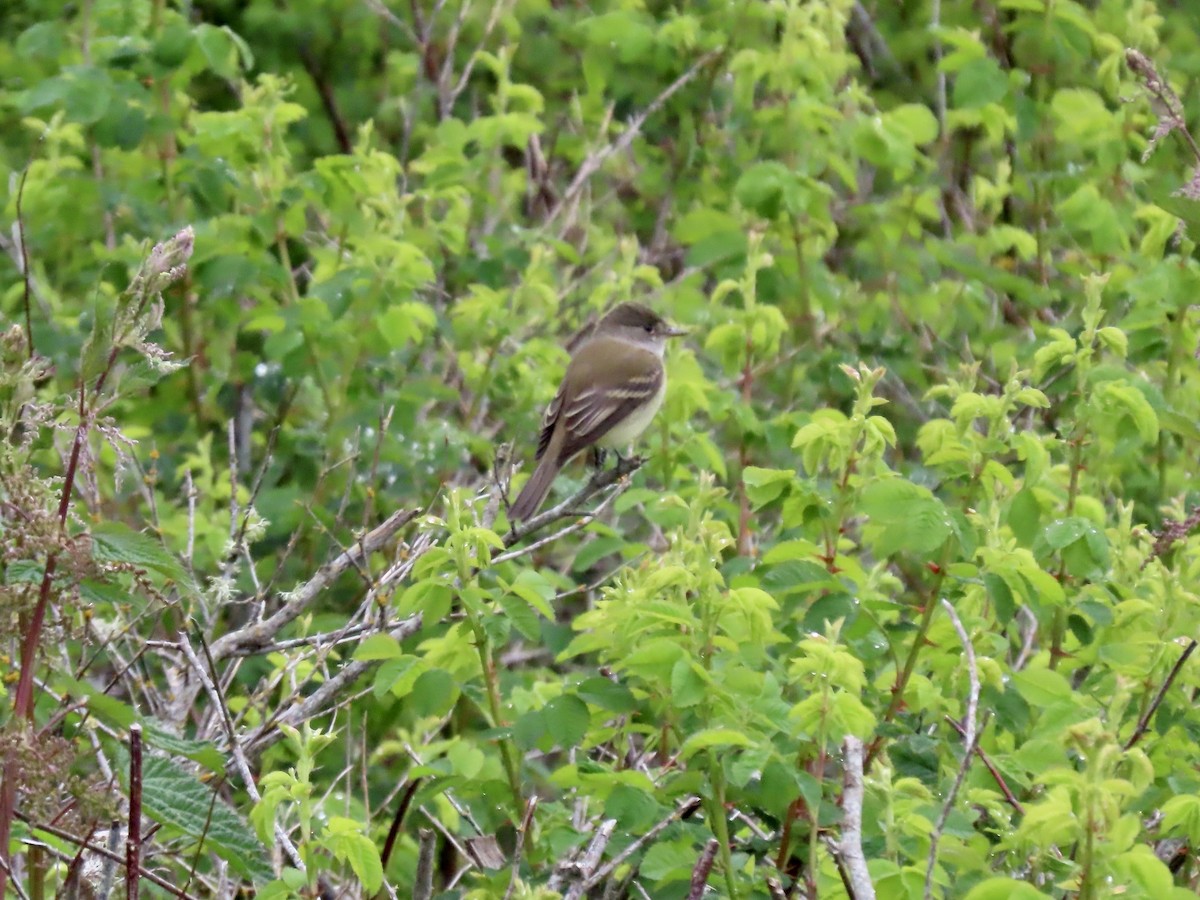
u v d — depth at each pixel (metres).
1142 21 14.81
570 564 13.13
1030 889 6.13
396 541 12.67
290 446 13.64
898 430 14.52
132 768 5.81
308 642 9.78
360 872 6.84
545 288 14.62
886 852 6.87
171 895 7.73
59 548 5.38
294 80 18.45
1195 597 8.30
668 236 17.45
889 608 8.09
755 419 12.15
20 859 8.11
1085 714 7.40
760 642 7.35
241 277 13.52
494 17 17.08
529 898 6.86
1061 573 9.26
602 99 17.92
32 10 17.33
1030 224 16.25
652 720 7.83
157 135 14.26
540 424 13.96
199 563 12.51
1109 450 9.84
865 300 15.01
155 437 14.59
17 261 14.70
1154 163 14.77
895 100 17.84
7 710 6.45
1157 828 7.88
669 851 7.25
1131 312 12.49
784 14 15.12
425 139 18.50
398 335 13.28
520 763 8.35
